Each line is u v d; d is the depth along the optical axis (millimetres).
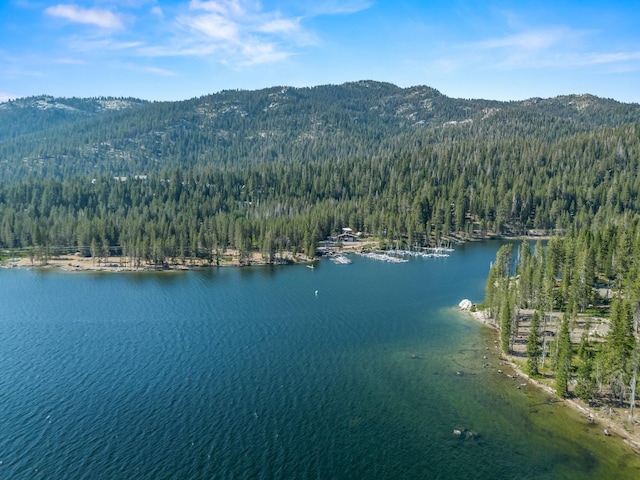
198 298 185750
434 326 150750
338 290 197250
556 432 91562
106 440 88688
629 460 82875
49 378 113562
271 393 106812
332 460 83938
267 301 180625
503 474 80312
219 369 118875
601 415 96000
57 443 87625
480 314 160250
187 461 82938
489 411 99312
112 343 136250
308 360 124625
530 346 113625
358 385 110812
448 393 106938
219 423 94625
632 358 96438
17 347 133250
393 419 96750
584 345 117312
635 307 130375
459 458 84562
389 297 185250
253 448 86875
